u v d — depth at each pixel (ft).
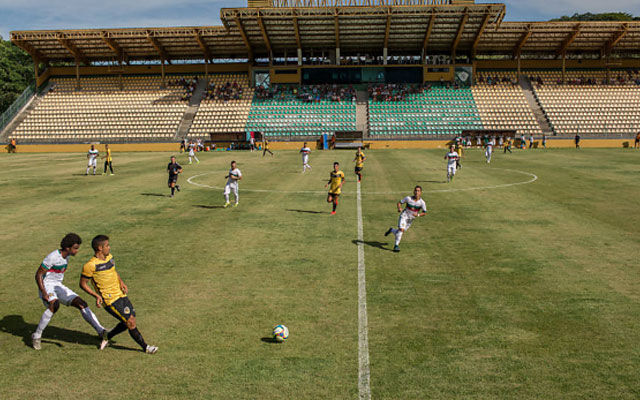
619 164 112.78
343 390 19.98
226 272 35.50
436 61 227.81
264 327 26.11
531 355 22.71
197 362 22.44
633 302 28.78
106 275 23.40
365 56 229.25
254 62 238.68
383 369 21.63
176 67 238.48
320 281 33.35
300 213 57.93
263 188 79.77
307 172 104.27
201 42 217.77
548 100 216.33
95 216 56.90
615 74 231.71
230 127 205.57
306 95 218.38
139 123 208.33
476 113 209.05
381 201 66.03
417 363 22.09
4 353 23.62
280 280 33.63
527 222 51.26
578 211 56.80
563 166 109.29
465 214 55.98
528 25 204.85
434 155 151.43
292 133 203.21
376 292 31.09
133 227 50.78
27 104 220.23
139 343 23.50
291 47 231.09
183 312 28.19
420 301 29.43
